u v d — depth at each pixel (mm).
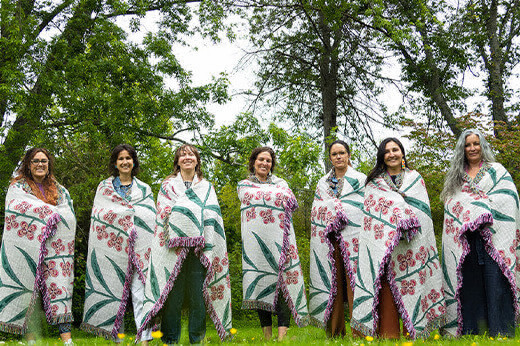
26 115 11391
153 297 4668
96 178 11867
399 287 4992
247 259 5969
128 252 5660
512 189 5230
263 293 5832
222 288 5070
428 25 16688
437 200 11617
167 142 14211
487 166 5379
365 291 5055
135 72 13008
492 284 5020
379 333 4961
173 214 4742
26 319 5258
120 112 12258
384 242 5031
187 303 4848
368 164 15055
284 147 12195
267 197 6023
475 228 5086
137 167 6121
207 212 4883
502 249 5070
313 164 11953
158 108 13336
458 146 5488
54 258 5422
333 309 5551
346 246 5582
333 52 16734
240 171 14336
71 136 12844
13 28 11383
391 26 14594
